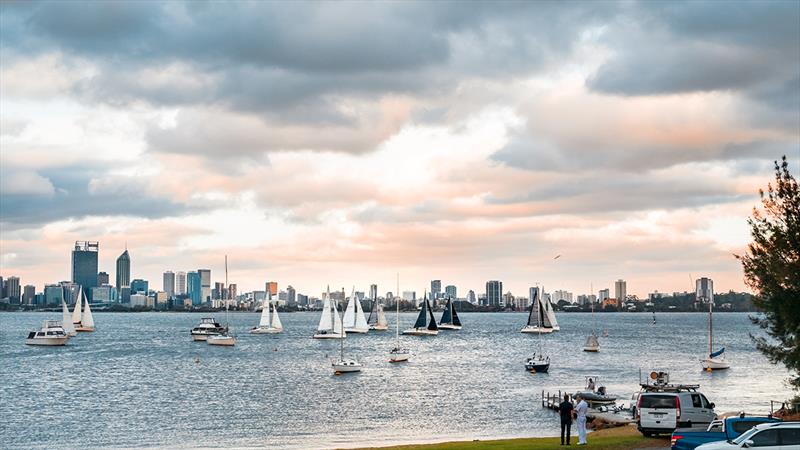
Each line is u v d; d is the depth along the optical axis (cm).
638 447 4559
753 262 4688
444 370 14238
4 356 17738
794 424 3456
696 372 13925
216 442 6888
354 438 7025
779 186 4706
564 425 4822
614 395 10112
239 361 16375
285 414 8612
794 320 4512
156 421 8175
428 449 4753
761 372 13875
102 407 9288
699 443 3903
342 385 11619
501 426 7700
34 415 8681
